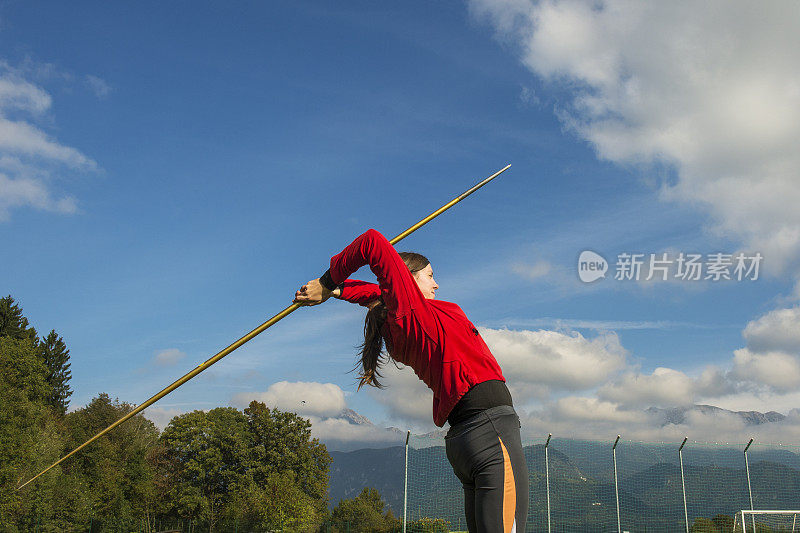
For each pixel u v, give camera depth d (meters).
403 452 15.70
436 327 2.08
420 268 2.41
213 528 44.75
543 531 15.76
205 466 49.81
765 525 15.59
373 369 2.41
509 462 2.01
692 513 15.74
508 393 2.13
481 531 1.99
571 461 16.09
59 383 65.50
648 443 16.48
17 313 63.28
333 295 2.54
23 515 33.97
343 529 25.38
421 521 15.11
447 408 2.10
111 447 51.41
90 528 37.97
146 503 46.06
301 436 52.72
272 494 39.31
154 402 2.91
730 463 16.30
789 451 16.44
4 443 33.22
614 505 15.67
